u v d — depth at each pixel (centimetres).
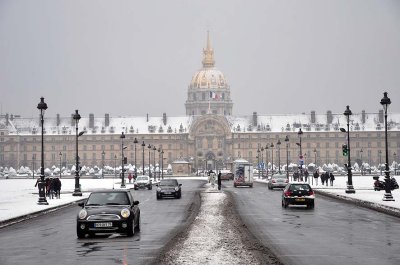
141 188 10625
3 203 6169
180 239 3134
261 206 5781
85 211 3238
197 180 16738
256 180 16725
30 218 4634
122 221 3200
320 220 4272
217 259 2467
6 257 2622
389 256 2575
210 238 3172
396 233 3441
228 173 17275
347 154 8156
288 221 4194
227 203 6219
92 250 2792
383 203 5659
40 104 6250
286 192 5500
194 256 2550
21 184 12719
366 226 3841
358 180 13800
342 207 5644
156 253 2666
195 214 4812
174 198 7281
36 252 2762
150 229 3675
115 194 3400
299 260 2467
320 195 7944
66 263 2444
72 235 3412
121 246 2906
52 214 5047
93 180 16312
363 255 2603
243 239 3131
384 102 6228
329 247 2855
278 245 2927
